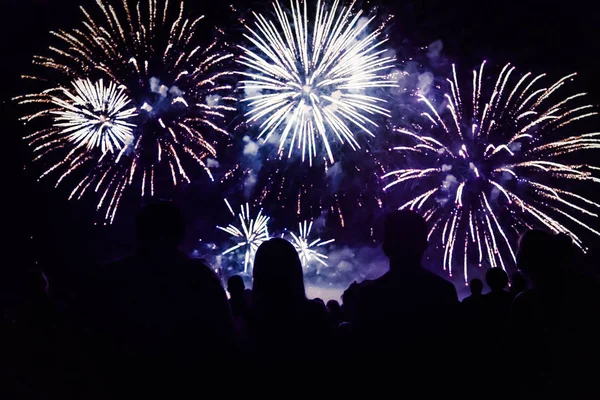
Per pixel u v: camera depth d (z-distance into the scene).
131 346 3.34
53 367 3.76
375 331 3.43
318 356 3.44
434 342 3.38
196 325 3.45
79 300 3.52
